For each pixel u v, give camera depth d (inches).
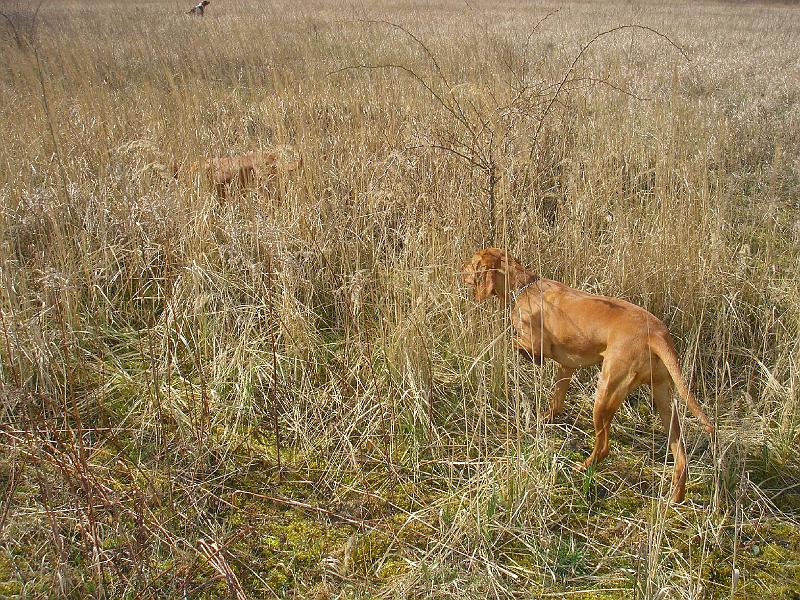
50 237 193.6
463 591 121.1
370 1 852.0
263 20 638.5
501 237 202.7
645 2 1198.9
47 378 161.2
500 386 173.9
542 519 136.1
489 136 213.2
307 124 251.9
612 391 143.9
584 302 150.3
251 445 159.9
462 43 441.1
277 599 121.8
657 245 208.8
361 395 171.6
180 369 183.0
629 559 130.5
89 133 251.3
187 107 251.0
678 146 268.5
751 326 202.5
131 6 878.4
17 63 341.4
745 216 265.4
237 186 225.1
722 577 126.8
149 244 196.9
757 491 141.3
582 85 335.3
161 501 140.7
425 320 181.6
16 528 129.5
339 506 144.3
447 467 154.2
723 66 483.2
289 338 180.9
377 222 211.2
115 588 119.1
